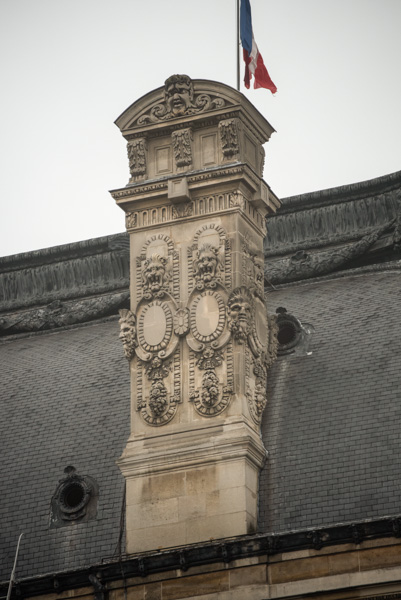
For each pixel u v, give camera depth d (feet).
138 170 198.90
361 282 213.46
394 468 187.21
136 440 190.70
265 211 199.93
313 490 188.55
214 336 191.21
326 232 219.20
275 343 198.08
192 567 184.14
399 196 216.13
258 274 196.75
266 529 187.32
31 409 211.61
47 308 229.04
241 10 210.18
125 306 225.15
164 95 199.21
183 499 187.21
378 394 194.18
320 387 197.57
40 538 197.06
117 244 228.43
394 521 179.11
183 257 194.80
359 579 179.11
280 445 193.06
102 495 197.47
